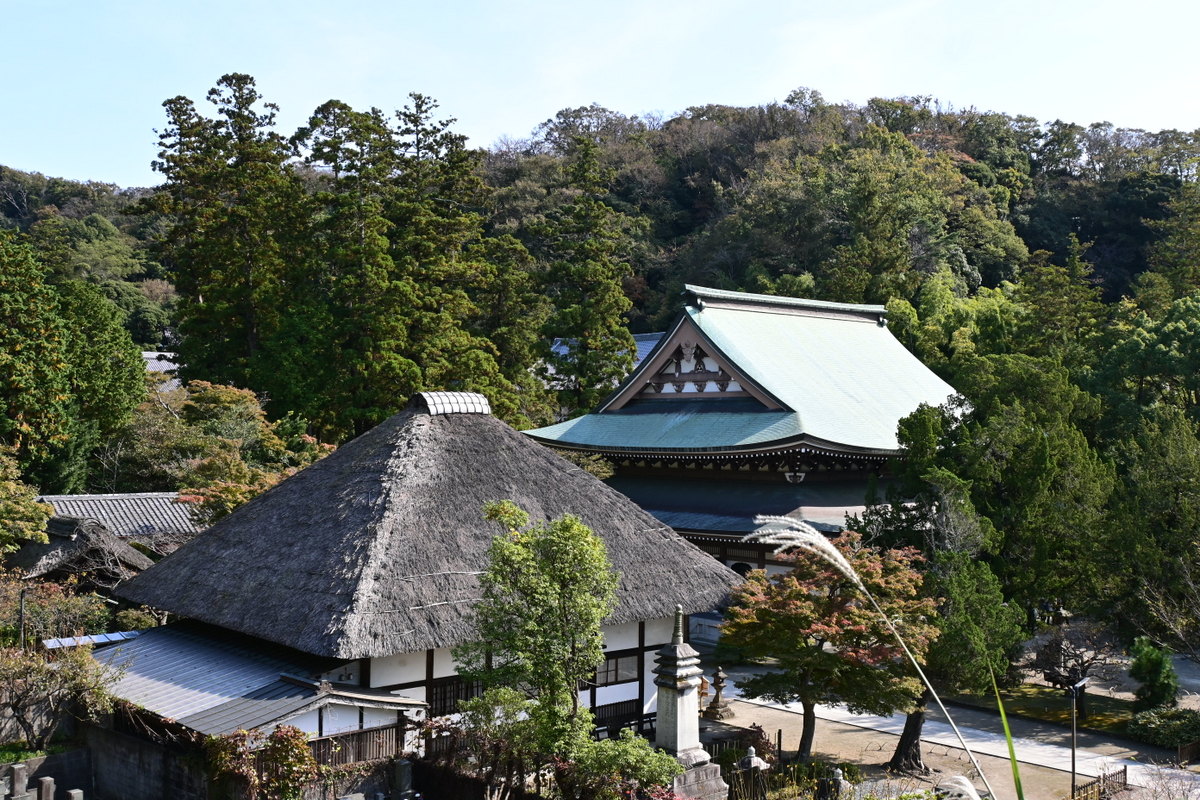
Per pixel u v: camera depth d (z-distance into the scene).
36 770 15.43
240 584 16.61
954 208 69.06
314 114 48.12
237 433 33.50
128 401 33.94
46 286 29.55
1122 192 74.56
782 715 21.70
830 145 73.06
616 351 43.28
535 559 12.98
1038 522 22.02
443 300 41.72
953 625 17.61
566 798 12.62
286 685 14.82
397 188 47.16
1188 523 22.02
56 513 26.83
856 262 57.25
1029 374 30.17
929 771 18.00
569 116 103.81
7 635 18.80
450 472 17.53
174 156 44.66
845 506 28.53
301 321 38.91
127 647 17.92
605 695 17.88
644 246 73.94
